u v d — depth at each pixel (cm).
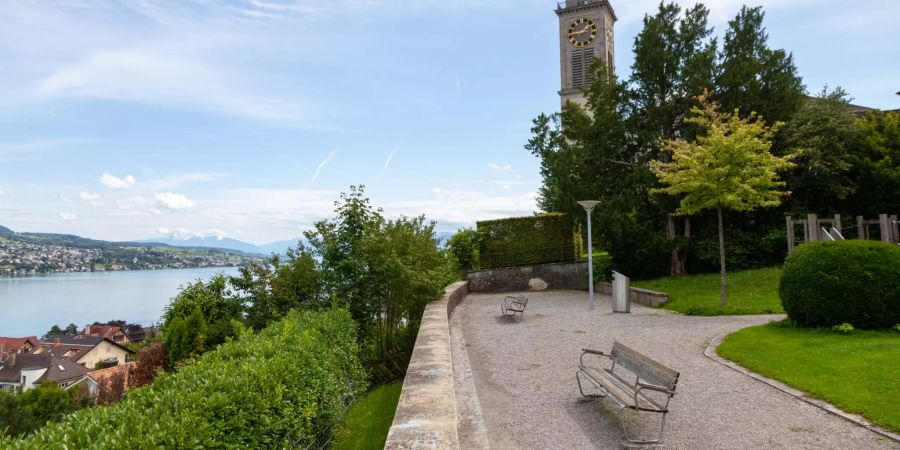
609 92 2303
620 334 1232
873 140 2028
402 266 1134
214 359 479
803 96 2159
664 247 2116
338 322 824
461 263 2841
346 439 655
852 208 2167
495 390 795
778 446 540
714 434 580
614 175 2273
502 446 564
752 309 1410
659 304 1741
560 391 776
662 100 2169
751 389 744
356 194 1239
